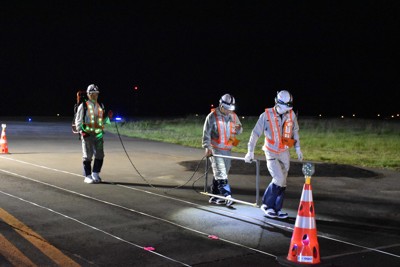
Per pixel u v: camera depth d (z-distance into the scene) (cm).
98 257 629
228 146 937
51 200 923
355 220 849
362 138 2388
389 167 1484
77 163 1381
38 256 625
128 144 1948
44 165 1333
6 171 1220
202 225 786
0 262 600
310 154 1764
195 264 613
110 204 907
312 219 627
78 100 1113
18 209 850
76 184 1084
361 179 1236
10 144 1838
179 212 863
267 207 841
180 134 2483
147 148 1816
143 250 659
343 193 1068
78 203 907
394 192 1086
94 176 1109
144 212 856
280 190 838
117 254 641
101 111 1112
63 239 695
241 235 738
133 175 1223
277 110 839
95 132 1098
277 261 630
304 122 3412
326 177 1253
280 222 816
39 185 1059
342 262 636
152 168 1335
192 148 1848
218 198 935
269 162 841
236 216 846
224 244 694
